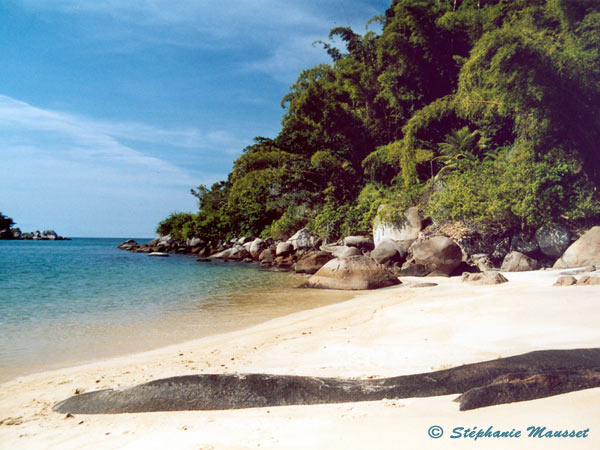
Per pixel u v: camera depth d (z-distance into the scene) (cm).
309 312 951
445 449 201
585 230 1636
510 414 241
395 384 331
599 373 287
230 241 4059
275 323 830
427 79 2856
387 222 2233
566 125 1554
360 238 2398
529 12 1966
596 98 1489
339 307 1002
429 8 2777
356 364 469
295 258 2739
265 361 519
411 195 2258
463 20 2692
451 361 448
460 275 1722
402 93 2909
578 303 711
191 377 370
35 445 274
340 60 3409
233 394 338
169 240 5147
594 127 1528
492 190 1792
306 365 481
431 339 571
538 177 1678
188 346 654
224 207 4253
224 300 1170
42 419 335
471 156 2280
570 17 1638
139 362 554
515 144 2038
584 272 1277
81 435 287
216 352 594
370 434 233
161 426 291
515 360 358
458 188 1942
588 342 467
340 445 222
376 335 634
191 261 3219
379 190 2659
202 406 329
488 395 267
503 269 1662
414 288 1293
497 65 1519
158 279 1806
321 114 3080
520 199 1709
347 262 1480
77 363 566
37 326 819
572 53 1488
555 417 228
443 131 2756
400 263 1950
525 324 601
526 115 1712
